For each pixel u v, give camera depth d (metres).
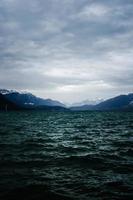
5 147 27.97
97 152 25.20
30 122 95.94
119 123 88.75
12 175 15.28
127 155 23.20
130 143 32.84
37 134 46.72
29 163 19.06
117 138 39.84
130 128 63.50
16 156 22.08
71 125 78.25
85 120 116.81
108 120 115.31
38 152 24.89
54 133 49.84
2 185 13.15
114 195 11.77
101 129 60.81
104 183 13.71
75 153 24.47
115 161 20.16
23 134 45.75
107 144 32.06
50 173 15.98
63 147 29.06
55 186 13.14
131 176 15.27
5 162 19.22
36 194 11.86
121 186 13.15
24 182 13.77
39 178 14.68
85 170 16.94
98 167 17.89
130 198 11.37
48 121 106.31
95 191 12.35
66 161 20.06
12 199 11.16
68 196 11.62
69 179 14.55
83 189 12.67
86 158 21.39
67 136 43.56
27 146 29.28
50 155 23.03
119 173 16.09
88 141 35.62
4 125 73.75
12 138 37.97
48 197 11.47
